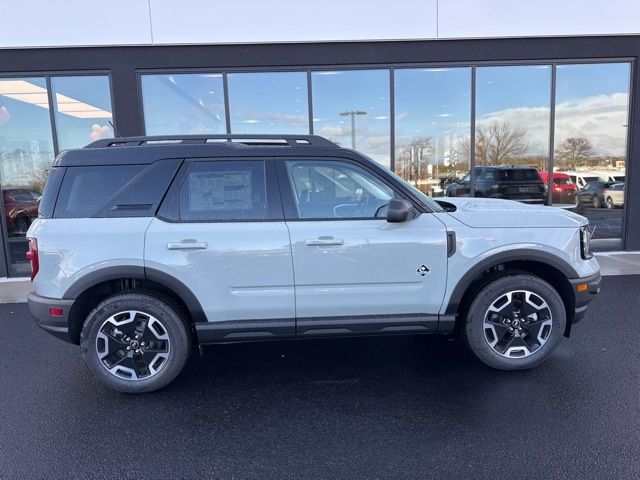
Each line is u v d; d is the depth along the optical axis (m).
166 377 3.38
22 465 2.60
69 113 7.67
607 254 8.15
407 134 8.23
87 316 3.38
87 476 2.50
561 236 3.55
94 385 3.59
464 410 3.09
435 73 8.06
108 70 7.54
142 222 3.33
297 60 7.74
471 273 3.48
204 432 2.92
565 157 8.40
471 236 3.47
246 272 3.36
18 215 7.77
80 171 3.40
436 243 3.45
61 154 3.46
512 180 8.45
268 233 3.36
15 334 4.77
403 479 2.42
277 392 3.43
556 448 2.65
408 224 3.46
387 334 3.58
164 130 7.85
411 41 7.77
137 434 2.90
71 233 3.28
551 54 7.92
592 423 2.89
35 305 3.31
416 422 2.97
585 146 8.36
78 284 3.26
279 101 7.96
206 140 3.65
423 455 2.62
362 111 8.09
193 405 3.26
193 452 2.71
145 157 3.41
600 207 8.49
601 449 2.63
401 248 3.42
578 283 3.56
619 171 8.36
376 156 8.23
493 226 3.52
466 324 3.59
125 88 7.59
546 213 3.70
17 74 7.49
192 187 3.41
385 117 8.12
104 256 3.26
